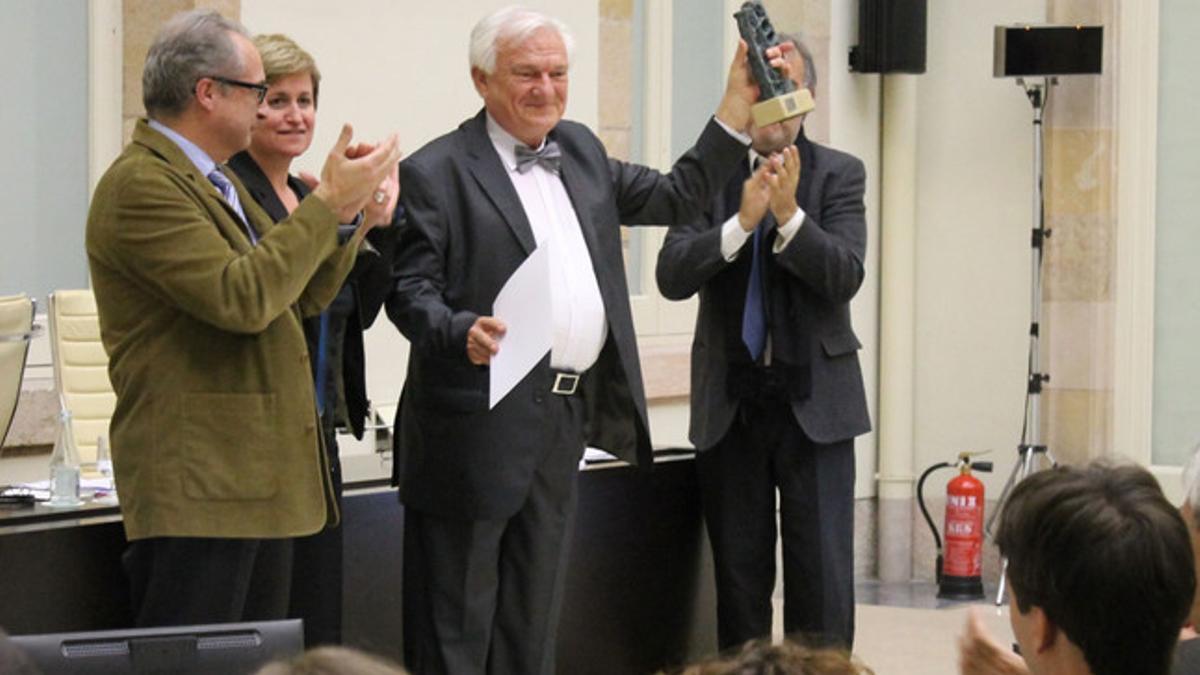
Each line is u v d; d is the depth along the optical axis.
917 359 8.88
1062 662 2.27
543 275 4.33
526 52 4.43
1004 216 8.73
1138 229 8.55
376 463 5.39
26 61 5.93
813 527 5.46
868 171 8.73
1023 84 8.45
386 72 6.80
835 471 5.48
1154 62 8.51
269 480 3.85
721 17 8.30
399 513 4.94
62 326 5.42
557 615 4.59
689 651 5.68
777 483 5.53
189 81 3.86
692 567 5.68
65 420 4.56
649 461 4.59
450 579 4.46
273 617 4.11
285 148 4.59
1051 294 8.62
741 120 4.68
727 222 5.30
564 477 4.51
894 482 8.82
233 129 3.91
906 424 8.82
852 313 8.66
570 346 4.46
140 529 3.82
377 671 1.68
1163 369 8.59
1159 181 8.55
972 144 8.75
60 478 4.50
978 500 8.41
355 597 4.85
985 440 8.80
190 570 3.84
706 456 5.54
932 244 8.83
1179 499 8.55
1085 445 8.60
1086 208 8.56
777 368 5.41
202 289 3.70
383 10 6.78
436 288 4.41
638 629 5.50
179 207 3.74
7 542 4.14
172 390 3.81
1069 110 8.55
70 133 6.05
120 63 6.11
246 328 3.74
